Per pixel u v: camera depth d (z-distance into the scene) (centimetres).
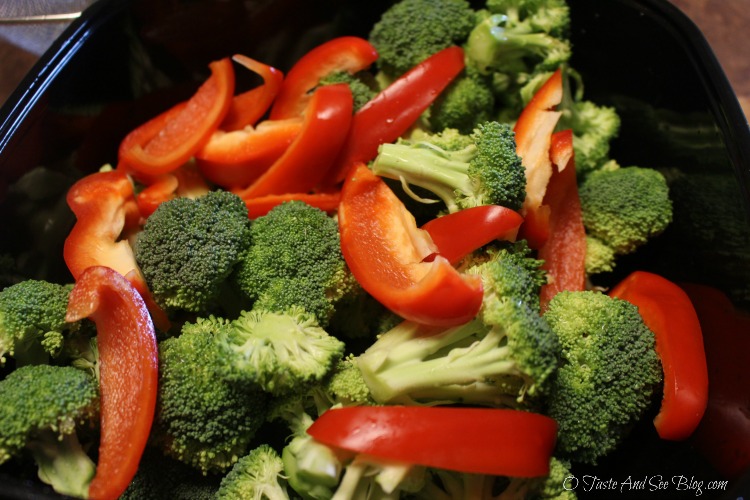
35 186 37
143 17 39
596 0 39
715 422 33
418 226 38
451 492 33
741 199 33
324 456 32
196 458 33
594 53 41
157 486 34
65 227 38
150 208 38
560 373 34
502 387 33
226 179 39
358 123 38
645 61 39
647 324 35
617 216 38
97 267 33
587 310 34
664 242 38
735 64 42
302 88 40
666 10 38
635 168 39
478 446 31
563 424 33
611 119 41
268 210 37
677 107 38
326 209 38
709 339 35
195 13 39
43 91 37
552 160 36
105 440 32
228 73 39
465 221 34
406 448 31
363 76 41
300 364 32
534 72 40
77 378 32
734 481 31
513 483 33
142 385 32
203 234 35
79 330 34
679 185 38
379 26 41
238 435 33
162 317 35
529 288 33
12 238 35
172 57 40
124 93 40
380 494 32
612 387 33
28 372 32
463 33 40
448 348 33
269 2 40
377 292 33
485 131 35
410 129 39
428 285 32
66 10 41
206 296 35
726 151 35
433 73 38
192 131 39
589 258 38
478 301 32
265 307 34
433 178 35
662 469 34
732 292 34
